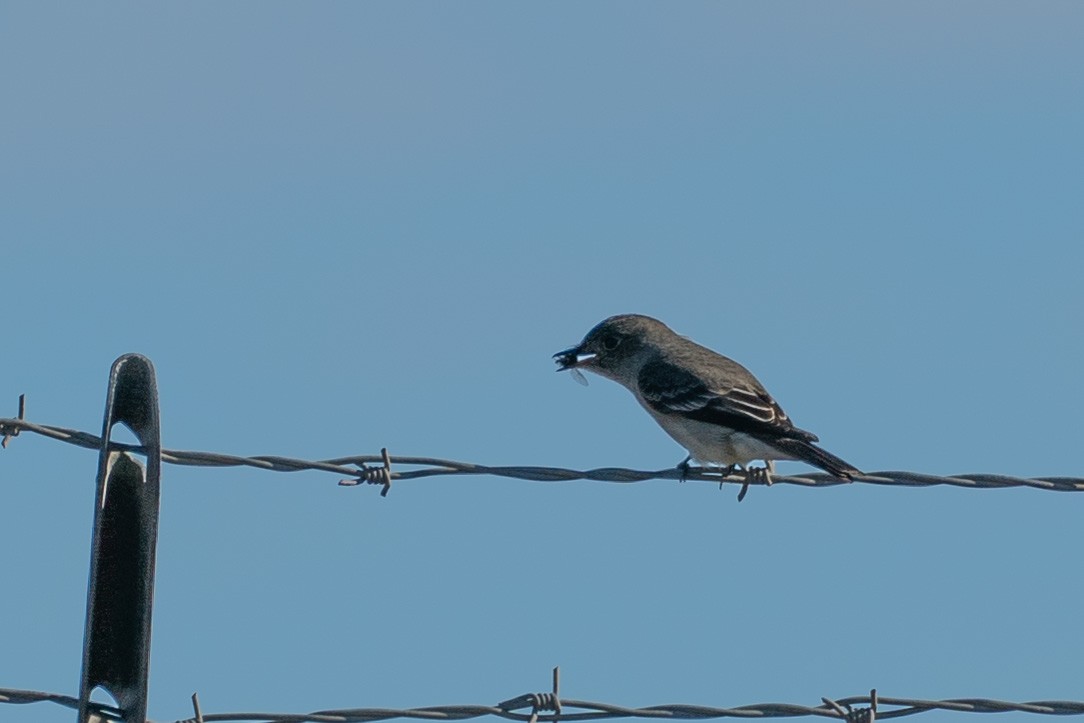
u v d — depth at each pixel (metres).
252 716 12.51
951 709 13.11
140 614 11.11
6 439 12.84
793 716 12.98
